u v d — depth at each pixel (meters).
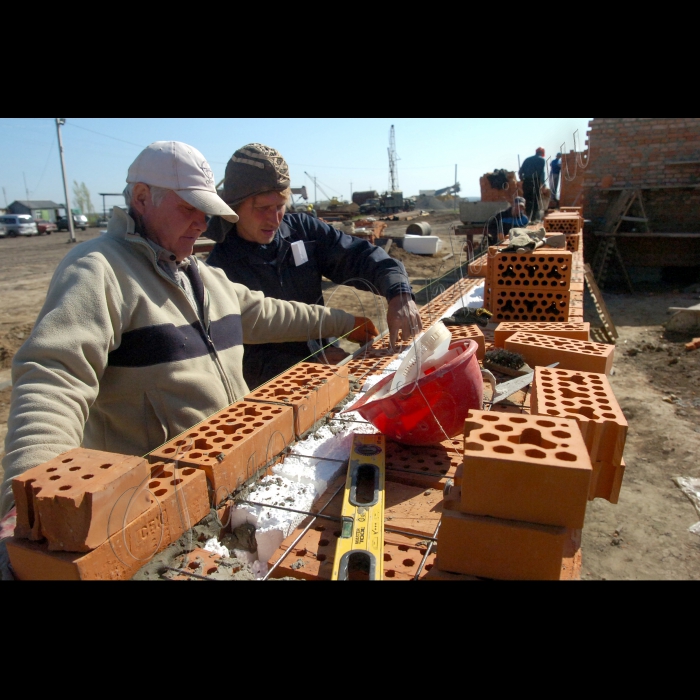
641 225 11.79
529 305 3.60
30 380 1.46
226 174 2.74
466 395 1.57
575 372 1.80
